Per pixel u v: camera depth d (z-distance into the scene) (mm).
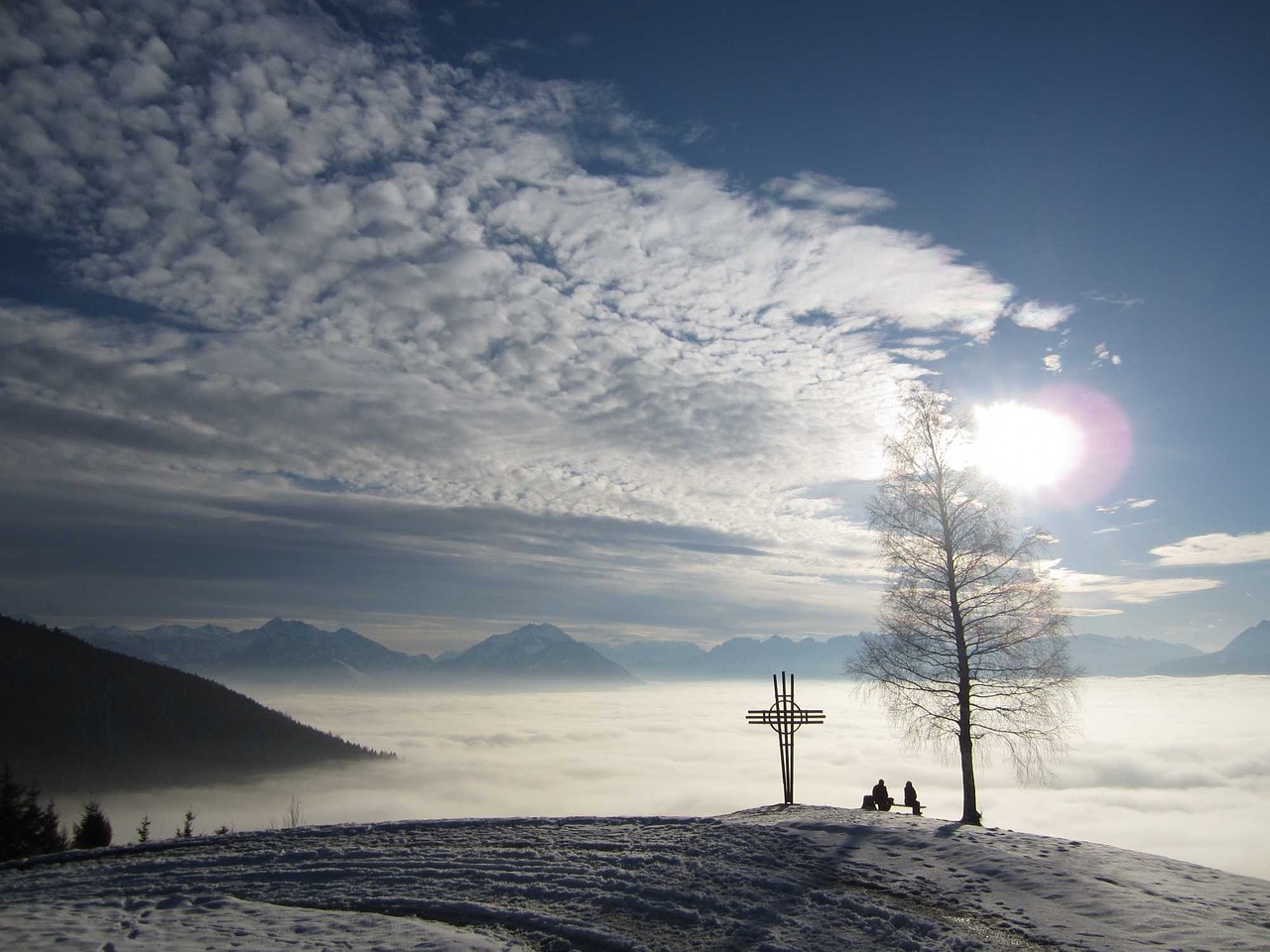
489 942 11602
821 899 13953
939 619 24484
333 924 12672
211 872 17047
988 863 16219
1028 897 14219
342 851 18297
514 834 19844
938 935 12188
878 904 13773
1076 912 13398
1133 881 15172
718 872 15500
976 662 24062
